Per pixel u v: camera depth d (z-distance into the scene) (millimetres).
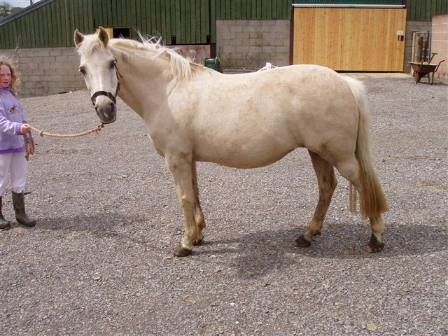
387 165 7027
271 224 4988
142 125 10648
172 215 5355
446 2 17500
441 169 6711
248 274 3926
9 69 4855
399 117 10352
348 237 4570
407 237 4484
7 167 4922
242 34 18078
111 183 6613
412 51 17438
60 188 6465
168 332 3186
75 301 3611
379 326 3135
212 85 4117
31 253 4469
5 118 4734
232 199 5785
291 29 17875
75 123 11117
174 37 18266
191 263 4180
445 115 10414
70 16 18344
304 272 3908
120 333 3197
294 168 7047
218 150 4070
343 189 6043
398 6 17438
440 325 3113
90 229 5016
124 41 4219
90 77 3855
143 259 4285
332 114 3875
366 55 17891
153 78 4211
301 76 3945
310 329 3139
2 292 3777
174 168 4195
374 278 3744
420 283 3631
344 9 17531
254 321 3260
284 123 3932
